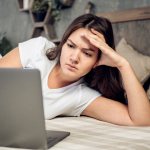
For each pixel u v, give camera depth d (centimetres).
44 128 98
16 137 101
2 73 95
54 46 183
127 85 153
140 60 236
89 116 171
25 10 347
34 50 174
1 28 386
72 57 150
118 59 153
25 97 95
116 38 267
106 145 115
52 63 167
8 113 98
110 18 269
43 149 100
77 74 153
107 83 170
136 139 125
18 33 371
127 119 152
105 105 161
